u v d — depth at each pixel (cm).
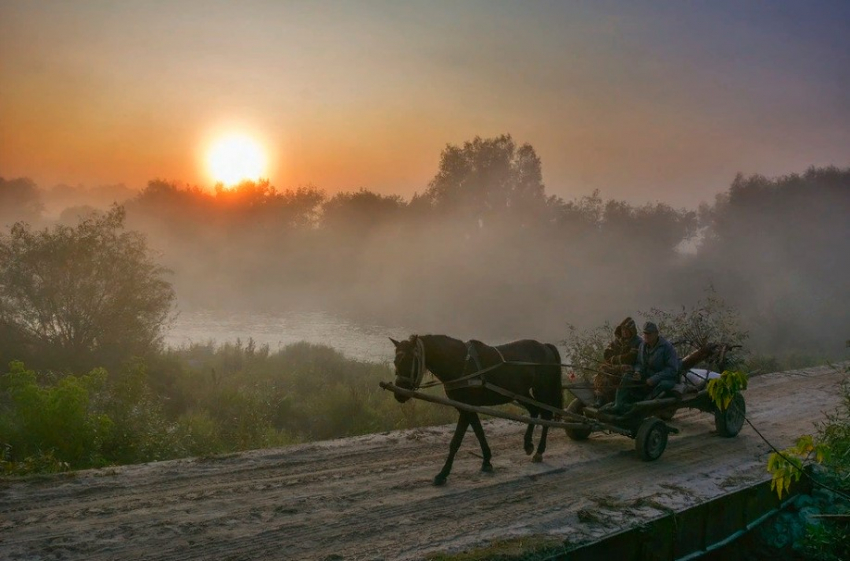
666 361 970
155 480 791
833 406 1349
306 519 702
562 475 891
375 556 629
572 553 660
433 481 838
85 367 1666
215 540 640
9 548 600
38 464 886
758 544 900
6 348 1620
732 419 1104
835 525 888
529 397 916
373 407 1556
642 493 836
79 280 1712
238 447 1238
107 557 596
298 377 1861
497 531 700
